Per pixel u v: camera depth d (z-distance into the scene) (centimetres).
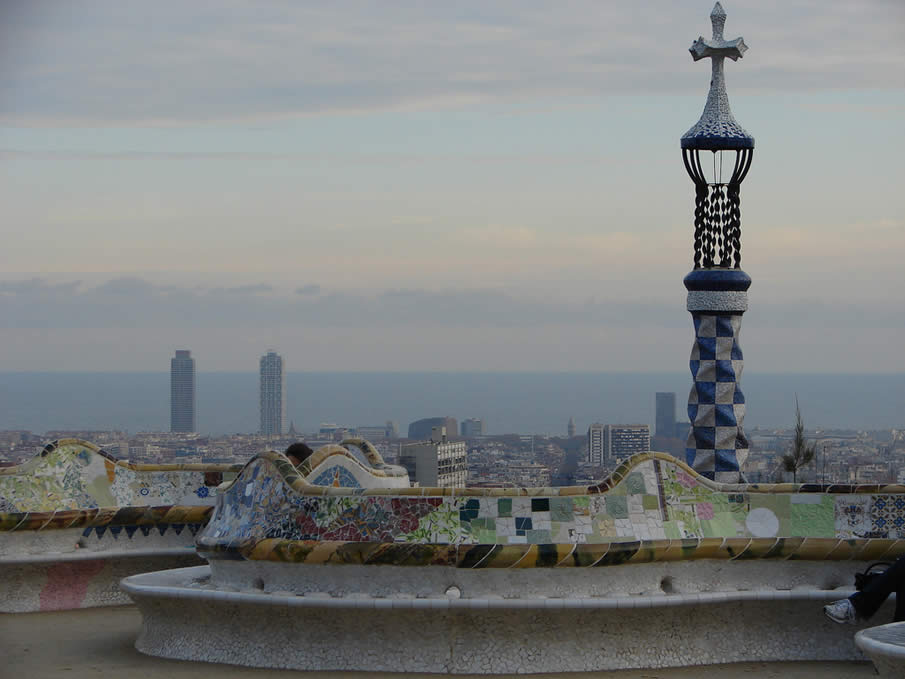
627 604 1030
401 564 1030
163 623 1123
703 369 1431
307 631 1047
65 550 1373
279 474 1087
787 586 1111
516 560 1025
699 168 1452
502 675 1023
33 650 1143
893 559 1109
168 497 1460
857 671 1058
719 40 1463
